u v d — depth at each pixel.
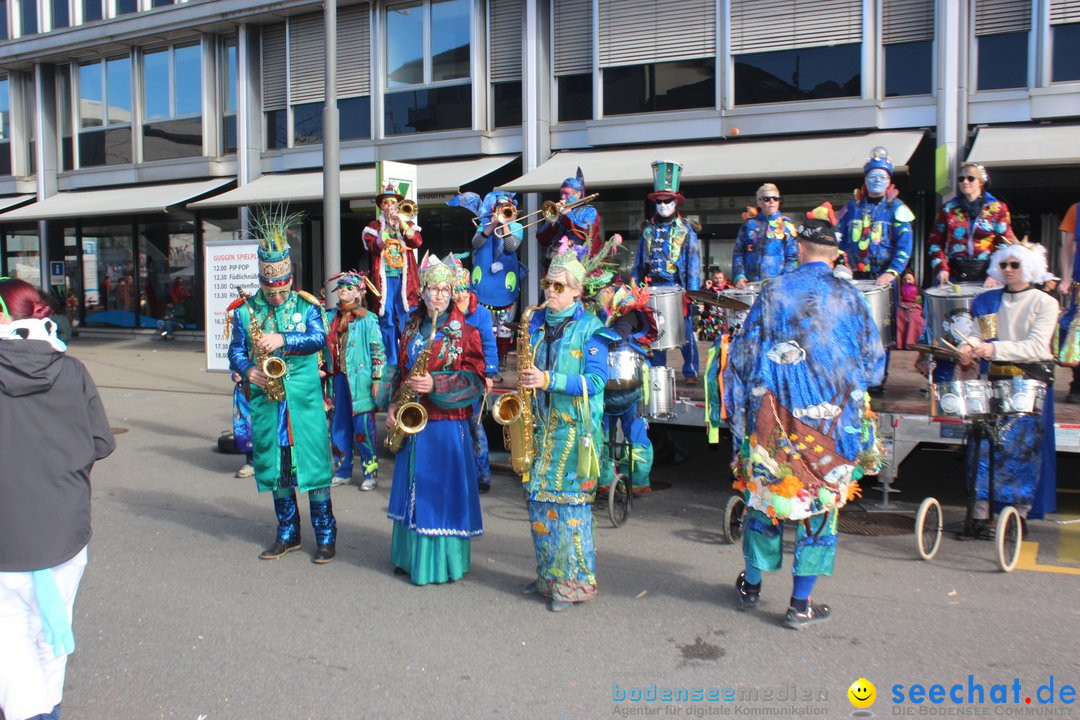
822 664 4.20
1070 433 6.35
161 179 21.41
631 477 6.79
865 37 13.91
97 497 7.55
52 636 3.30
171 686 4.05
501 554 5.99
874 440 4.54
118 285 22.89
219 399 13.17
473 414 5.43
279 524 5.93
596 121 15.66
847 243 7.50
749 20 14.64
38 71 22.94
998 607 4.89
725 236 15.32
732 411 4.66
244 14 18.92
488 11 16.89
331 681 4.08
